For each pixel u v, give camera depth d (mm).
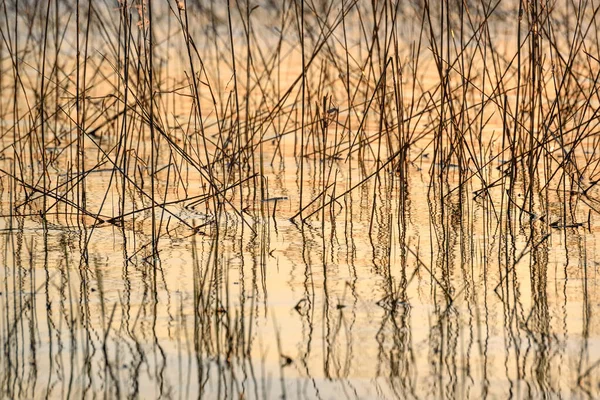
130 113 17734
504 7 22312
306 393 7133
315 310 8945
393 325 8555
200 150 18016
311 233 11977
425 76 24250
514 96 21500
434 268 10359
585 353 7844
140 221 12586
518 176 15664
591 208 13234
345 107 21578
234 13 27438
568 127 18844
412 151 17969
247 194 14344
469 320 8672
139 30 13086
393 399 7035
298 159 17469
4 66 23594
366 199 14008
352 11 27000
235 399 7035
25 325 8500
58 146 18047
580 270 10219
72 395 7074
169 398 7051
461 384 7270
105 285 9695
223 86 23344
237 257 10828
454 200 13906
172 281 9852
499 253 10961
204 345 8055
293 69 25906
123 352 7898
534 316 8742
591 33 26047
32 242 11406
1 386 7199
